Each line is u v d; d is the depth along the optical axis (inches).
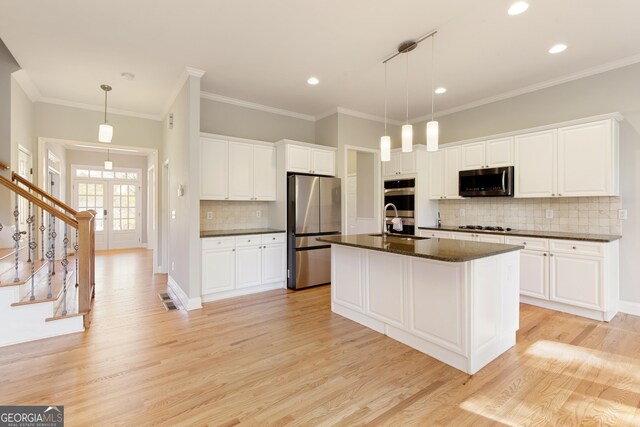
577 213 150.2
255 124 196.9
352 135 209.2
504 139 165.0
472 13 104.1
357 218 240.1
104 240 333.4
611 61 137.7
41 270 142.1
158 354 100.5
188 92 144.9
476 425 68.2
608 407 74.0
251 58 135.3
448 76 154.6
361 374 89.0
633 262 134.3
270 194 188.5
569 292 133.8
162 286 185.5
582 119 137.7
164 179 211.3
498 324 98.7
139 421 69.3
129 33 115.0
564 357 98.0
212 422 69.2
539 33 116.0
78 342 108.7
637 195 133.2
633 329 119.0
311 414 72.1
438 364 94.5
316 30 114.3
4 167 137.3
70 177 311.4
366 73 150.7
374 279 118.9
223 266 160.2
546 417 70.6
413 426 68.1
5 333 105.5
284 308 146.2
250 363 95.1
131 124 203.6
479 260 90.7
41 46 123.6
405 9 102.1
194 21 107.9
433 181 199.9
